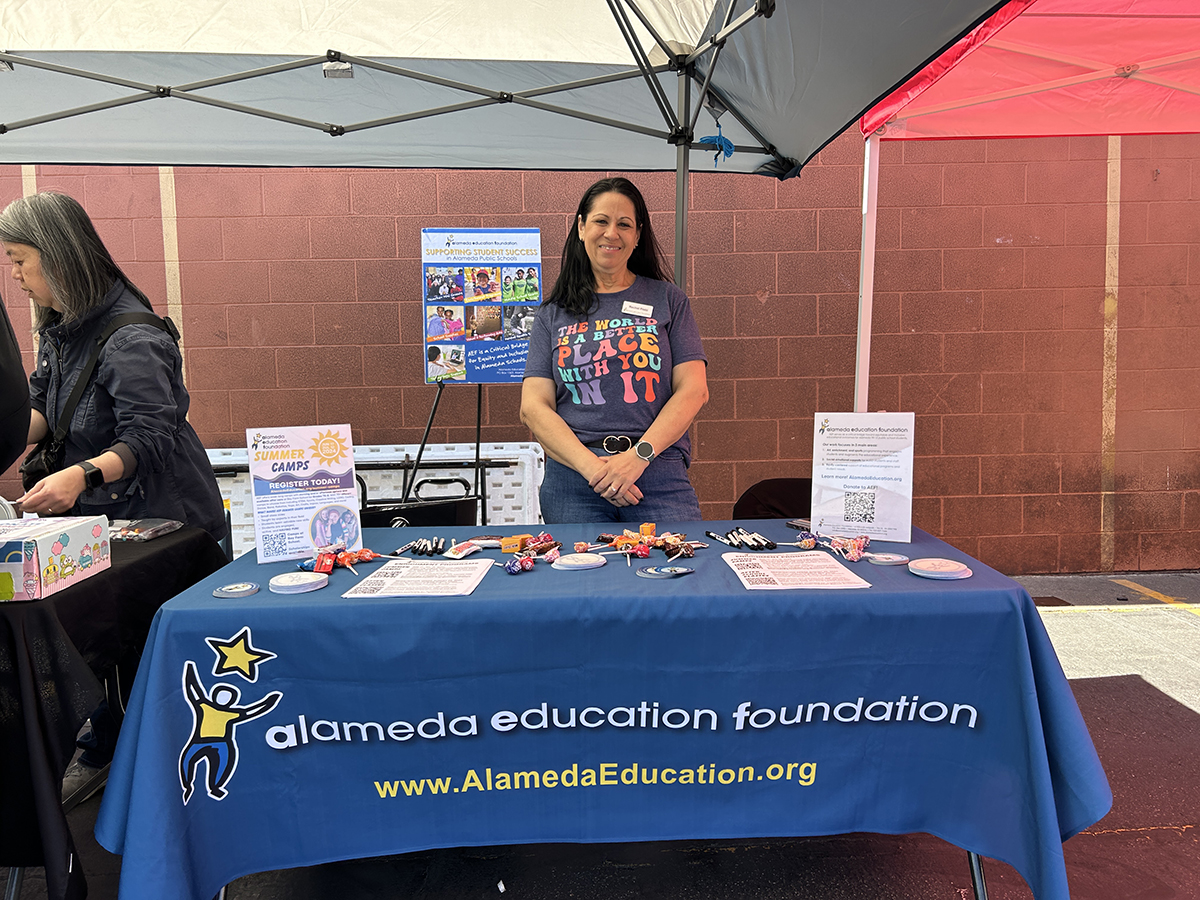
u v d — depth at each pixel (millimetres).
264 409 3750
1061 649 2920
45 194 1682
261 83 2420
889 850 1681
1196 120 2615
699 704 1212
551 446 1736
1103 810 1113
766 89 2303
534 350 1897
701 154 2910
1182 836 1733
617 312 1827
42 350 1820
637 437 1790
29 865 1175
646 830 1264
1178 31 2057
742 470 3930
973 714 1217
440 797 1227
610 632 1177
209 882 1153
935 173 3783
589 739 1221
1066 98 2492
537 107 2404
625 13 2113
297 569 1360
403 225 3695
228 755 1158
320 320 3717
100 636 1306
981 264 3836
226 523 2004
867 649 1196
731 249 3807
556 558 1395
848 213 3795
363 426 3789
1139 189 3803
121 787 1101
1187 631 3111
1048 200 3805
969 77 2338
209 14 2100
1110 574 4020
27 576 1159
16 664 1131
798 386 3887
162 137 2680
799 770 1250
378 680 1164
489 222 3719
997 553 4004
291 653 1148
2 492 3719
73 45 2229
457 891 1552
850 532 1539
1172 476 3980
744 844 1712
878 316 3867
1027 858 1157
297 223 3662
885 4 1613
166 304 3662
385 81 2438
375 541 1596
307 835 1206
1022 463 3955
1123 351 3902
